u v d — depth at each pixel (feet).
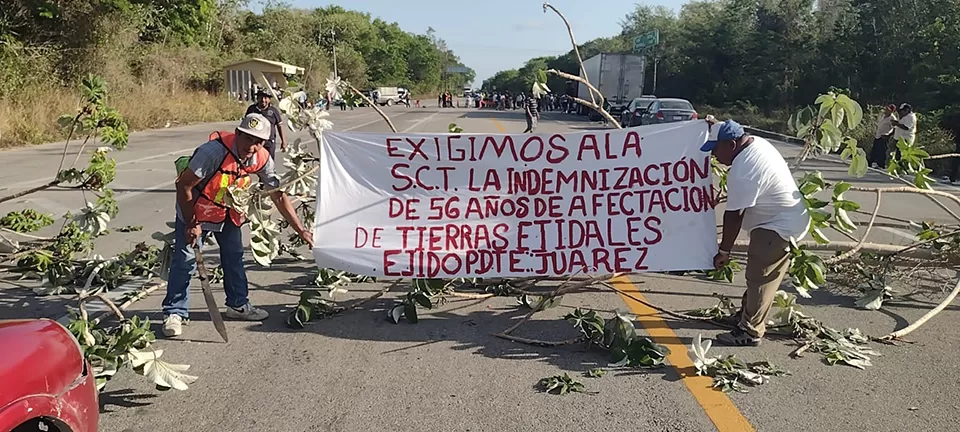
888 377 14.57
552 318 18.30
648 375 14.64
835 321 18.45
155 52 118.01
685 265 17.78
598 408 13.07
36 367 8.81
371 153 18.28
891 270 20.49
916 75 98.94
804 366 15.17
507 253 17.98
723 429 12.25
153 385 14.06
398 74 354.33
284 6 236.02
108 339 14.51
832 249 21.52
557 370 14.90
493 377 14.49
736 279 22.50
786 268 15.94
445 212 18.15
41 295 19.89
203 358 15.43
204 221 16.48
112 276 20.79
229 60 154.30
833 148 17.56
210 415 12.75
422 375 14.57
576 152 18.17
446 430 12.19
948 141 64.13
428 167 18.20
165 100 107.14
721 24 170.40
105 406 13.10
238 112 124.77
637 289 21.25
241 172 16.46
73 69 90.07
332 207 18.12
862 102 111.75
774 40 144.05
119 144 21.56
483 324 17.81
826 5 144.15
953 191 46.93
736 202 15.43
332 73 21.80
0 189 38.55
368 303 19.45
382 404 13.19
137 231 28.81
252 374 14.57
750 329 16.20
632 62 128.88
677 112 84.64
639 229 17.97
